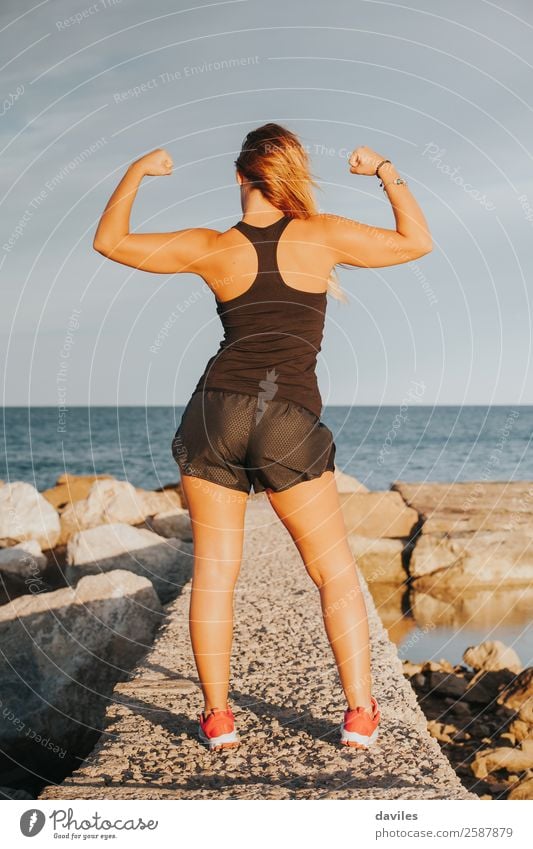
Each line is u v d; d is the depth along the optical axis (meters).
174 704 3.55
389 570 11.08
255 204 2.74
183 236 2.69
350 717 2.96
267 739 3.09
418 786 2.62
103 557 8.48
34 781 4.41
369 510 12.77
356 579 2.88
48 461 37.22
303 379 2.65
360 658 2.91
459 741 5.09
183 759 2.92
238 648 4.41
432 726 5.25
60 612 5.34
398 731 3.15
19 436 49.72
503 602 9.41
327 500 2.75
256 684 3.78
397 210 2.71
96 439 48.28
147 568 8.42
